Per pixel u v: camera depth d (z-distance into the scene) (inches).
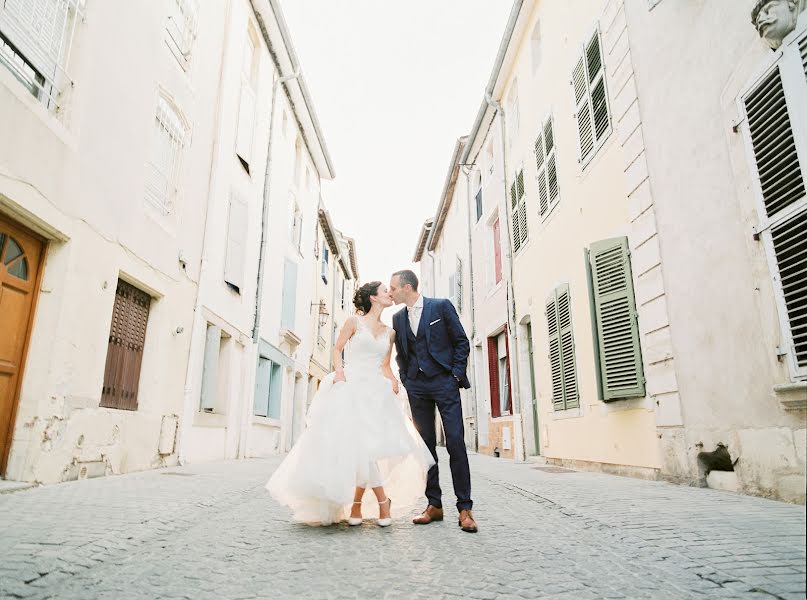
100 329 258.7
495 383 616.7
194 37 378.0
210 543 129.0
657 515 155.3
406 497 162.4
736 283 193.3
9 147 194.5
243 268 480.4
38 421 216.7
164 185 343.9
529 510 179.5
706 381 211.5
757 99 181.9
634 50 271.6
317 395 157.6
